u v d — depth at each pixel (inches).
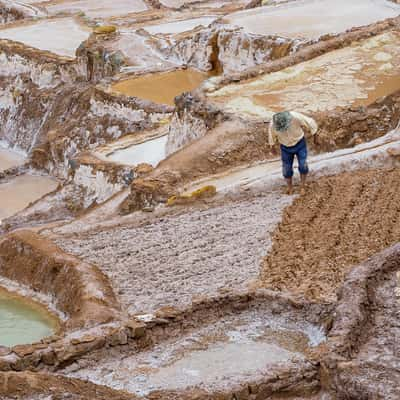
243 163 2094.0
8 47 4741.6
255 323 1323.8
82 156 2947.8
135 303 1397.6
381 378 1114.1
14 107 4574.3
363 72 2549.2
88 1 6156.5
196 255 1594.5
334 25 3501.5
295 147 1854.1
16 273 1616.6
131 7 5915.4
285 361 1192.8
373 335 1224.2
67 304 1467.8
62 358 1210.6
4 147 4525.1
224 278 1472.7
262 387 1143.0
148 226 1774.1
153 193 1977.1
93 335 1248.2
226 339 1286.9
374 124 2182.6
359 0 3804.1
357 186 1850.4
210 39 3814.0
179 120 2502.5
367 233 1610.5
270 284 1416.1
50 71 4478.3
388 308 1286.9
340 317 1238.9
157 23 5054.1
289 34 3489.2
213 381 1159.0
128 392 1133.1
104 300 1401.3
